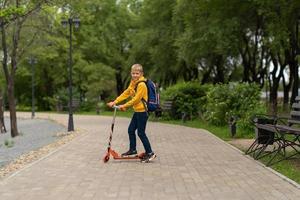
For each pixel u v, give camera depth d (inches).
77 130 845.2
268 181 337.4
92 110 1895.9
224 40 1019.9
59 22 896.3
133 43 1807.3
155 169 395.2
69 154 494.6
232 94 799.7
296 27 1013.8
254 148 522.9
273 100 1328.7
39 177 362.6
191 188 316.5
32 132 933.2
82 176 365.4
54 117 1424.7
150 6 1605.6
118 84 2187.5
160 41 1556.3
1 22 806.5
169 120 1063.6
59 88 2100.1
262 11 912.9
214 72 1658.5
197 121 985.5
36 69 2063.2
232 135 668.7
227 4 1016.9
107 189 315.6
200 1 1029.8
